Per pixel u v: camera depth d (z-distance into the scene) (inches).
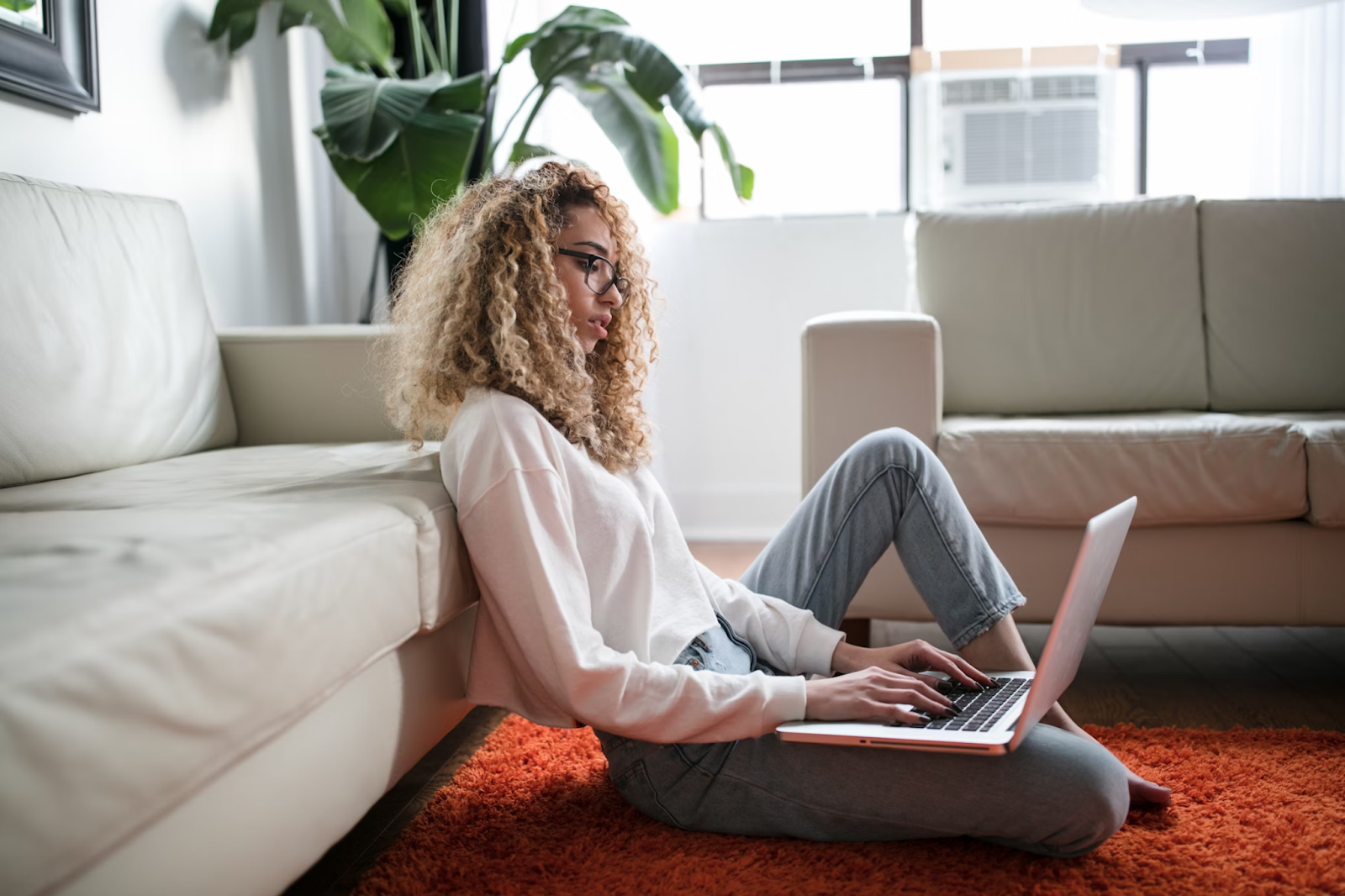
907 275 140.3
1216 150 136.8
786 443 143.3
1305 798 53.3
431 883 45.8
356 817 41.3
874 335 80.4
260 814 34.3
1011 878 44.9
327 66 135.3
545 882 45.4
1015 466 76.8
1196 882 44.7
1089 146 137.0
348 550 39.2
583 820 51.9
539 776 58.2
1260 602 76.2
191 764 29.3
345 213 138.5
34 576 30.8
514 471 43.7
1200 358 99.1
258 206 116.5
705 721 43.5
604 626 46.4
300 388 80.7
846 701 44.9
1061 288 100.9
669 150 122.6
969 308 101.4
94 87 85.7
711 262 141.9
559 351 48.4
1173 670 81.7
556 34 111.5
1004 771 43.9
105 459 62.9
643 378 55.6
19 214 60.9
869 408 80.7
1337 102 128.5
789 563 57.6
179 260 76.0
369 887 45.6
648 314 55.4
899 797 44.9
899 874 45.3
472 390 48.0
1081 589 41.4
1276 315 99.0
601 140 136.5
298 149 126.9
